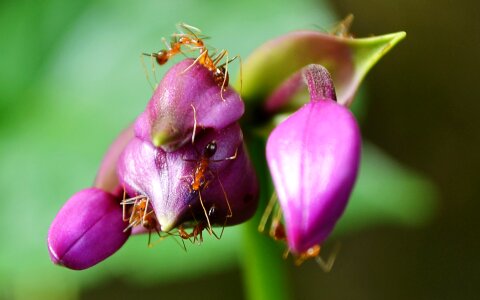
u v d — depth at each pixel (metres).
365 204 0.21
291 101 0.15
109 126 0.21
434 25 0.29
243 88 0.15
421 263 0.31
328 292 0.32
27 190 0.21
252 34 0.20
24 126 0.21
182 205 0.13
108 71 0.21
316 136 0.12
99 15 0.22
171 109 0.13
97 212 0.13
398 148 0.30
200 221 0.13
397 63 0.30
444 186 0.30
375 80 0.30
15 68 0.22
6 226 0.20
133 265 0.20
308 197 0.11
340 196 0.11
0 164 0.21
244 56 0.20
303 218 0.11
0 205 0.21
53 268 0.20
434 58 0.30
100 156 0.21
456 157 0.30
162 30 0.21
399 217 0.21
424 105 0.30
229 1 0.21
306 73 0.13
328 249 0.31
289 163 0.12
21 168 0.21
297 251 0.11
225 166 0.13
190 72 0.13
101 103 0.21
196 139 0.13
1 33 0.22
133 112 0.21
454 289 0.31
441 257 0.31
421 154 0.30
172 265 0.20
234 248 0.19
